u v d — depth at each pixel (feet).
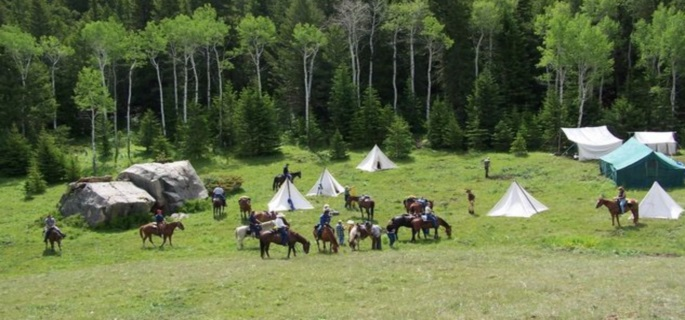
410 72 267.80
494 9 244.63
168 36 232.53
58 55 246.88
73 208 136.15
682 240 96.68
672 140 187.93
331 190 153.58
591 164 177.78
